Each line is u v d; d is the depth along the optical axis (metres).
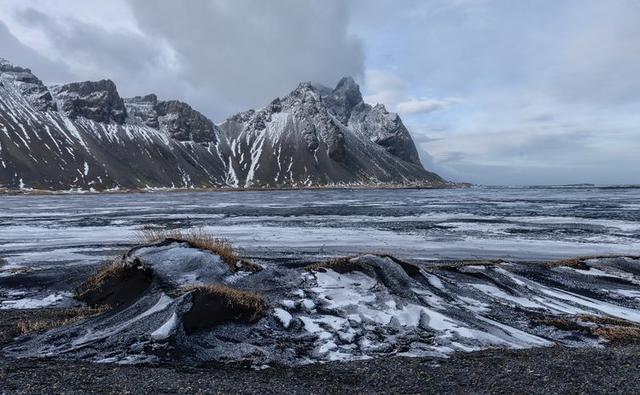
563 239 34.72
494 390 8.21
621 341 12.13
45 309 15.29
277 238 35.09
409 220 50.88
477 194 153.00
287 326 12.34
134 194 170.38
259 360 10.05
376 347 11.08
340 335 11.84
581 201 92.38
